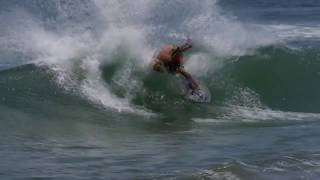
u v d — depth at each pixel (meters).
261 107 53.16
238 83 55.41
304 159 35.69
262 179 31.67
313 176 32.62
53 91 51.19
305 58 59.44
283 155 36.66
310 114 52.16
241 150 38.56
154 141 41.12
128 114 48.84
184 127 45.91
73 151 37.62
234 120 48.56
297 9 144.75
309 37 98.94
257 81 56.19
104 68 53.28
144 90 51.75
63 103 49.62
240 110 51.53
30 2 62.09
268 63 57.88
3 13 63.12
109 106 49.97
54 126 44.62
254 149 38.81
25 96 50.19
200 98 51.44
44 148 38.19
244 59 57.50
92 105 49.88
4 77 52.62
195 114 49.66
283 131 44.75
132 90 51.78
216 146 39.66
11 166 33.34
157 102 51.03
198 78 54.75
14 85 51.59
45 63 54.16
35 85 51.75
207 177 31.56
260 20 121.50
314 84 57.44
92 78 52.66
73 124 45.41
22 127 43.78
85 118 47.22
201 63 55.66
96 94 51.25
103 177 31.69
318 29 108.56
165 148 38.94
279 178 31.98
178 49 51.25
